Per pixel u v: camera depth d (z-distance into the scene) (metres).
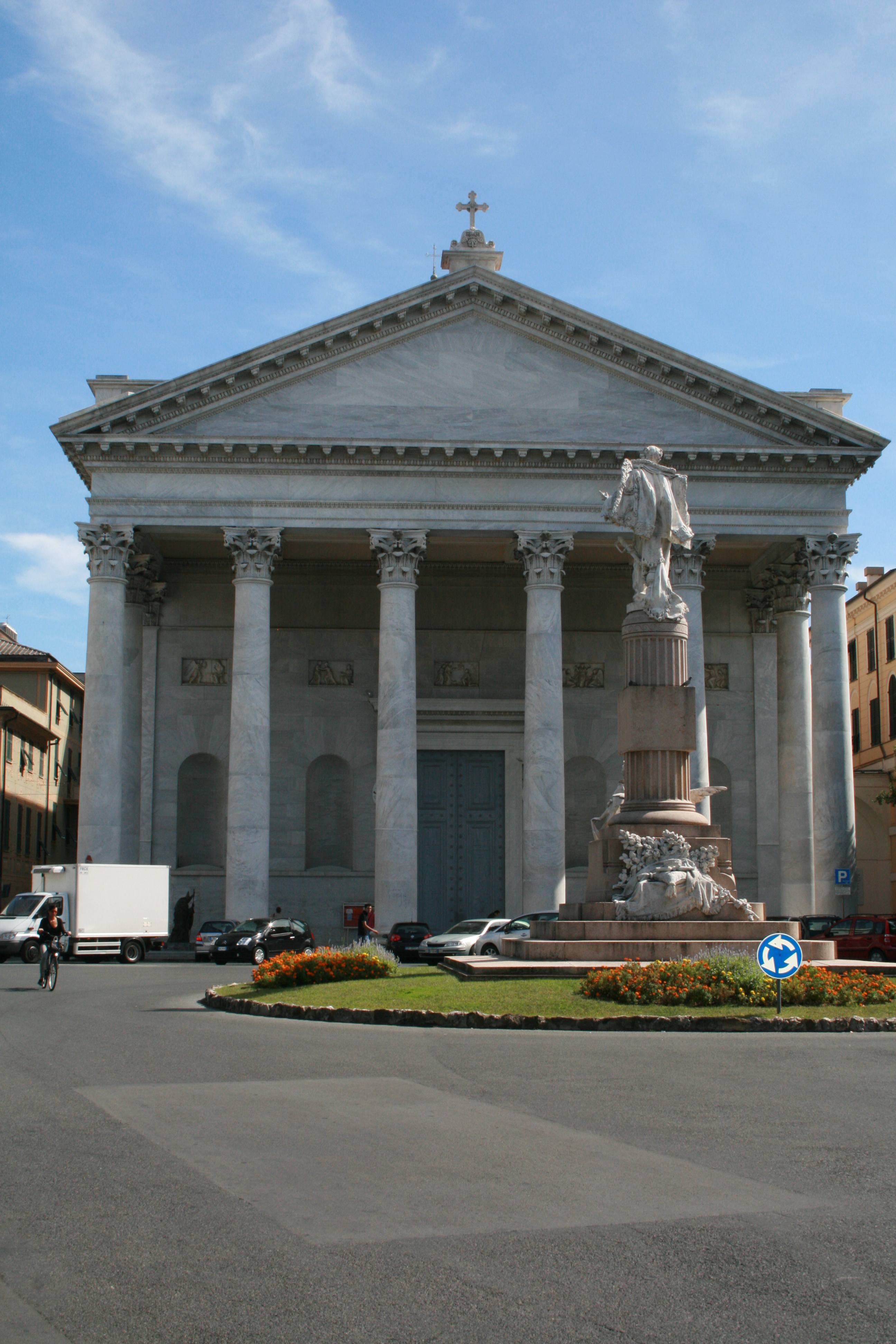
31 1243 9.59
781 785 62.94
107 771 54.28
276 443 55.72
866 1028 21.62
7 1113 14.55
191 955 55.50
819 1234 9.80
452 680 66.19
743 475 57.41
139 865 53.88
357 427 57.09
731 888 27.31
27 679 89.62
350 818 65.12
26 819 84.69
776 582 63.97
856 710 90.44
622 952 26.22
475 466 56.94
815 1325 7.97
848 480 57.91
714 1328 7.91
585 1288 8.61
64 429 55.41
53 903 41.25
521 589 67.00
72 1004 29.70
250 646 55.56
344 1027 23.19
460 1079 16.84
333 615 66.19
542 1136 13.18
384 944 51.78
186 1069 17.94
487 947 49.50
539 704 55.66
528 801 55.22
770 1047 19.73
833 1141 12.96
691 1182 11.31
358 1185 11.23
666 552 28.47
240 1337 7.79
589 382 57.91
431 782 65.19
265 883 54.47
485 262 62.47
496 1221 10.13
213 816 64.44
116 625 55.22
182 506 56.19
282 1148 12.69
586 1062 18.23
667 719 27.53
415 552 56.62
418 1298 8.41
